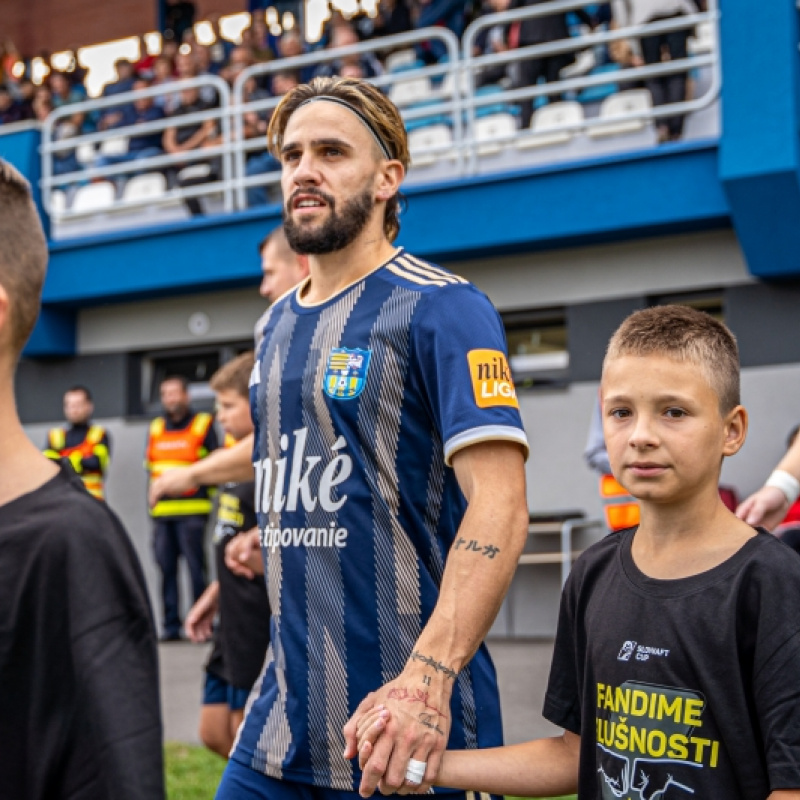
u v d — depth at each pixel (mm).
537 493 8977
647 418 1919
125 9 14062
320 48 11664
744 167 7672
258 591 3959
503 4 9367
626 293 8742
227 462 3566
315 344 2381
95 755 1433
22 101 13773
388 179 2490
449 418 2178
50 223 10922
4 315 1538
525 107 9031
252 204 10219
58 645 1463
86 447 10281
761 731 1789
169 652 8789
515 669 6980
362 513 2266
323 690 2250
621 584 1979
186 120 10234
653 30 8141
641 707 1882
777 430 8141
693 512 1925
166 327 10781
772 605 1805
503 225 8711
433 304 2281
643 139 8727
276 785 2314
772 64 7691
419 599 2244
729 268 8391
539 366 9258
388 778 1985
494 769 2055
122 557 1518
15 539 1480
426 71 8961
